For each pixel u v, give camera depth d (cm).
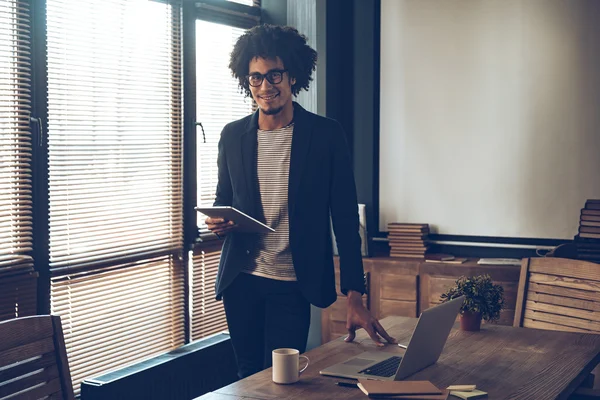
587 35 429
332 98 482
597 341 255
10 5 315
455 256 468
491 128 457
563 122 437
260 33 247
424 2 471
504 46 450
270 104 248
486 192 461
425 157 477
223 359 377
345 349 239
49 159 336
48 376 194
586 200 431
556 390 198
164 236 405
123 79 375
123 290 378
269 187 256
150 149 394
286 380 201
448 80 468
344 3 491
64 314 344
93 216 358
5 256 312
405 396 187
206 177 435
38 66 329
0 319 307
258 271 256
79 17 352
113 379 309
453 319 223
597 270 293
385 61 486
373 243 494
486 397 191
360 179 497
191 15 418
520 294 311
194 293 426
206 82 434
